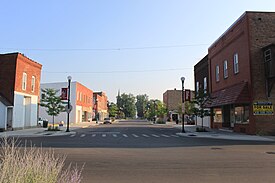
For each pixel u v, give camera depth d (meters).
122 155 13.00
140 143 19.36
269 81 24.52
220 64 33.97
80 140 21.81
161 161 11.28
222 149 15.55
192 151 14.64
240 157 12.42
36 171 4.38
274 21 25.84
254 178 8.26
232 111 30.69
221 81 33.53
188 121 54.22
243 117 27.38
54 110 33.19
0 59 33.31
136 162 11.02
